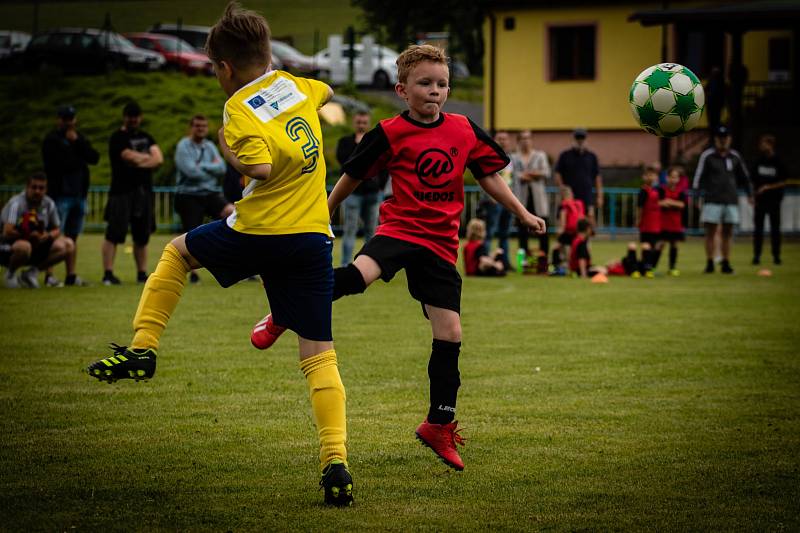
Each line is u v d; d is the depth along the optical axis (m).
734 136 69.69
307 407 16.08
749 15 68.12
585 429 14.73
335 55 113.31
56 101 90.62
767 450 13.60
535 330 24.92
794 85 77.88
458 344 12.59
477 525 10.54
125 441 13.89
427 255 12.62
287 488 11.83
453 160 12.66
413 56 12.62
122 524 10.48
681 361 20.52
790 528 10.49
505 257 42.94
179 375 18.64
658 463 12.95
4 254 32.88
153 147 34.88
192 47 111.94
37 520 10.56
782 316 27.78
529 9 84.38
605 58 82.81
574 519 10.76
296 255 11.36
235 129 10.98
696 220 65.38
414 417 15.51
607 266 41.50
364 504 11.26
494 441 14.05
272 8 176.75
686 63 80.94
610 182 82.81
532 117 84.94
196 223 34.91
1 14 168.88
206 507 11.08
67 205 34.25
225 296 32.00
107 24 100.19
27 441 13.83
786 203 64.06
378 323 26.02
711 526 10.55
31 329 24.08
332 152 77.06
